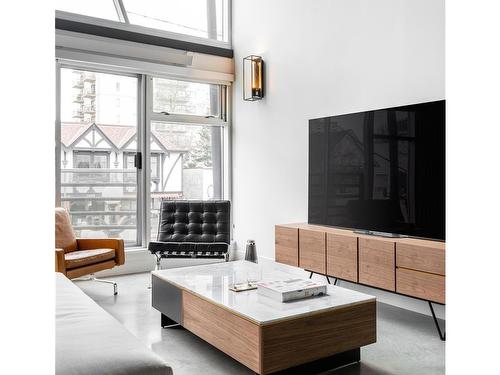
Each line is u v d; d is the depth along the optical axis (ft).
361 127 12.41
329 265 12.37
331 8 14.32
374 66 12.92
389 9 12.44
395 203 11.46
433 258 9.71
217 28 19.74
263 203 17.56
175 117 18.40
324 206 13.67
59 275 8.96
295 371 7.74
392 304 12.63
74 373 4.39
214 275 10.28
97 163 16.97
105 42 16.52
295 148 15.94
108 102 17.17
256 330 7.01
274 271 10.83
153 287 10.66
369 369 8.15
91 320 5.93
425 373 7.97
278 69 16.70
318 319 7.52
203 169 19.45
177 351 9.09
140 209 17.75
